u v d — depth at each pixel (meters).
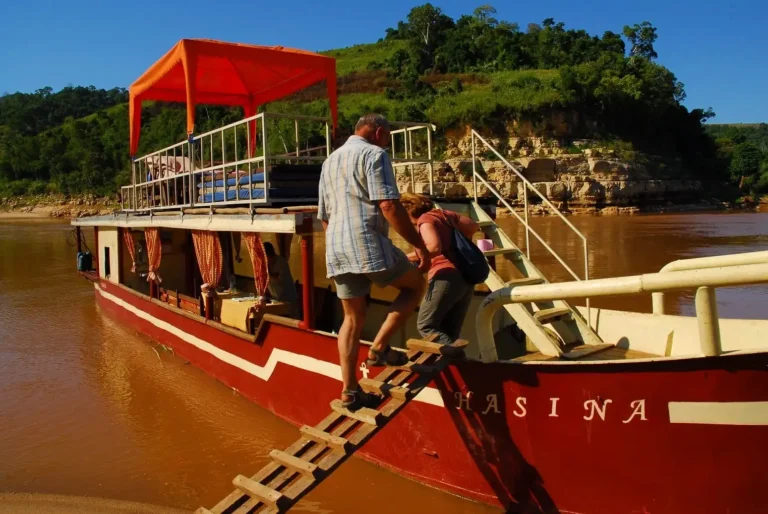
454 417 4.84
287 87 11.04
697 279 3.60
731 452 3.83
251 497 4.06
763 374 3.67
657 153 62.62
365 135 4.41
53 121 128.62
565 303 6.32
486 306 4.50
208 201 8.77
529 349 6.59
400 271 4.26
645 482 4.10
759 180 68.44
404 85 66.31
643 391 3.99
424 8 85.56
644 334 6.10
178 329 9.29
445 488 5.06
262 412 7.09
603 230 32.28
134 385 8.32
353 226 4.12
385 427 5.43
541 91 58.19
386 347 4.62
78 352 10.05
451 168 50.50
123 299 11.88
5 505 5.27
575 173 51.84
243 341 7.28
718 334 3.72
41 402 7.78
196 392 7.95
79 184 86.81
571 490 4.37
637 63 64.50
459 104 57.59
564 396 4.26
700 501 3.96
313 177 7.65
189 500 5.35
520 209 49.06
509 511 4.71
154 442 6.53
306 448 4.36
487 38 81.19
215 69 10.35
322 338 5.80
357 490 5.25
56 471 5.91
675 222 38.56
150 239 10.27
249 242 7.08
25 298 15.42
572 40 80.81
